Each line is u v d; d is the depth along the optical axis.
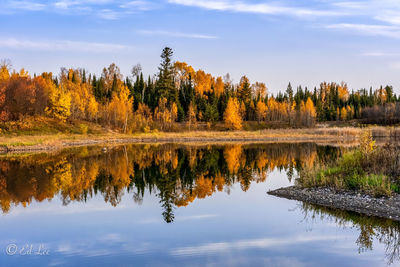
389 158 16.69
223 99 96.81
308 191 15.81
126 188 18.94
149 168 26.23
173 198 16.45
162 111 77.94
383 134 59.09
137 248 9.98
